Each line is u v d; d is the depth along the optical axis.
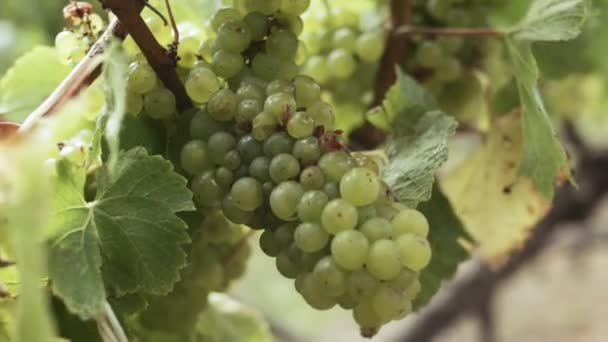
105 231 0.63
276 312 2.49
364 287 0.61
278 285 2.57
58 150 0.64
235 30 0.66
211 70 0.66
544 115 0.73
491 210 0.86
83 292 0.61
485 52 0.86
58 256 0.61
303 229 0.61
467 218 0.87
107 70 0.61
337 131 0.65
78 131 0.66
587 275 2.75
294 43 0.67
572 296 2.70
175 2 0.72
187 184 0.67
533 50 0.88
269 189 0.63
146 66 0.66
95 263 0.62
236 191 0.63
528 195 0.85
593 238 1.77
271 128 0.63
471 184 0.86
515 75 0.77
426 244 0.61
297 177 0.63
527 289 2.77
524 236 0.86
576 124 1.52
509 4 0.86
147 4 0.66
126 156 0.63
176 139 0.67
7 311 0.63
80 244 0.62
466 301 1.50
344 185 0.61
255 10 0.67
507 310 2.70
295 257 0.63
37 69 0.74
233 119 0.65
